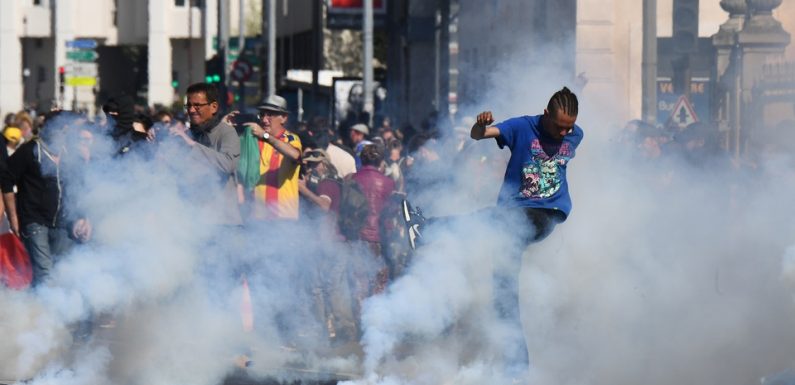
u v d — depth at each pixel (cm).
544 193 1803
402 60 8512
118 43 17562
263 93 9256
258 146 2383
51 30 17188
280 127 2416
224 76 9319
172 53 17525
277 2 15288
